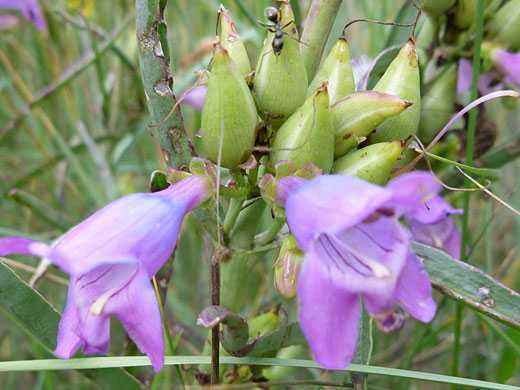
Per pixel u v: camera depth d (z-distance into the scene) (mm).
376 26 209
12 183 215
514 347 151
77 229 117
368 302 113
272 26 130
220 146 125
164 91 140
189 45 240
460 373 186
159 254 119
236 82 125
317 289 112
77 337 120
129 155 253
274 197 126
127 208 120
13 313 135
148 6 137
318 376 176
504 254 216
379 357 185
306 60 143
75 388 182
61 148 206
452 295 140
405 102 129
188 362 133
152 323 114
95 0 269
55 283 202
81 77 240
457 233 170
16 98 244
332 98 135
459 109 171
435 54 167
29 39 262
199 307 209
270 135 133
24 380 193
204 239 153
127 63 211
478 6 149
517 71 160
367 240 118
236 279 144
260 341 137
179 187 127
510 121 242
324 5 142
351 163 130
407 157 164
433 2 159
